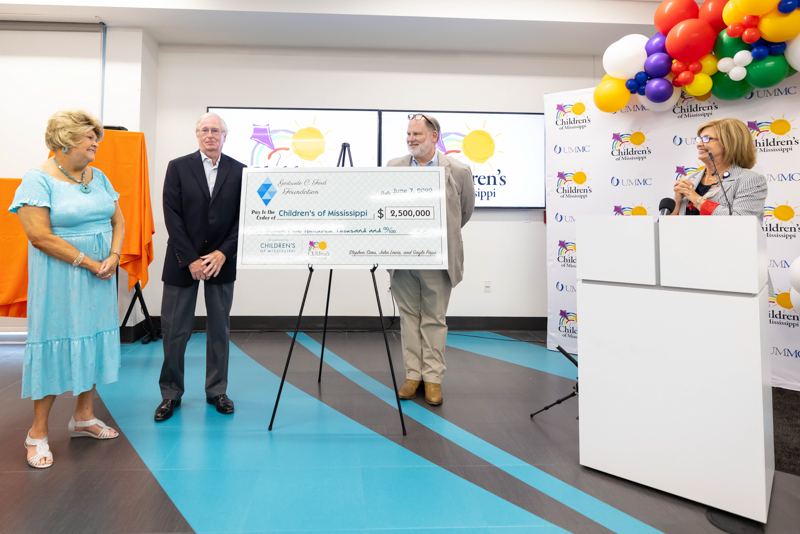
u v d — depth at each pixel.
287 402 2.40
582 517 1.41
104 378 1.87
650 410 1.54
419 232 2.00
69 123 1.67
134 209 3.33
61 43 3.71
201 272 2.13
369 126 4.15
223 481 1.60
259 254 1.98
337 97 4.18
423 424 2.12
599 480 1.62
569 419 2.19
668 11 2.76
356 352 3.45
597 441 1.67
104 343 1.86
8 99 3.70
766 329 1.48
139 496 1.50
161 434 1.98
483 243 4.29
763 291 1.45
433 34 3.90
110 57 3.75
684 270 1.44
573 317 3.49
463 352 3.50
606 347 1.62
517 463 1.75
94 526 1.34
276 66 4.14
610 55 2.96
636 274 1.54
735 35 2.55
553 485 1.59
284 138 4.10
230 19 3.65
